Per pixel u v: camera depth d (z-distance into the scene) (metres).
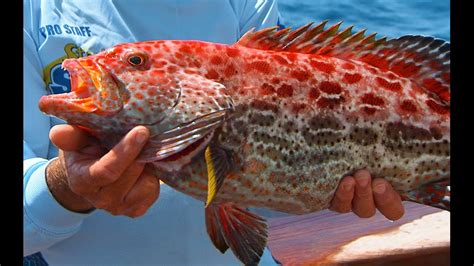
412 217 1.49
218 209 1.02
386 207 1.05
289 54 1.03
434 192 1.08
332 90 1.03
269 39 1.03
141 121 0.95
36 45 1.14
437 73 1.08
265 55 1.01
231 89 0.99
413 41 1.07
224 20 1.22
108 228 1.13
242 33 1.27
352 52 1.06
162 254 1.14
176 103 0.95
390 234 1.41
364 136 1.04
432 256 1.33
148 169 0.97
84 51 1.15
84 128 0.96
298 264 1.28
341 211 1.05
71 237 1.12
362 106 1.04
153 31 1.18
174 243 1.14
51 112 0.95
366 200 1.04
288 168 1.01
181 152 0.96
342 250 1.34
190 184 0.98
